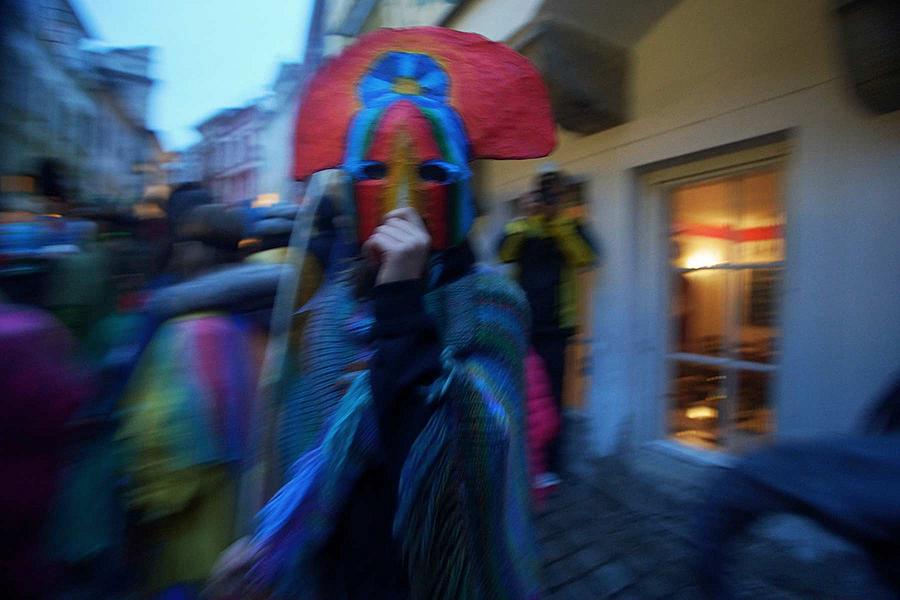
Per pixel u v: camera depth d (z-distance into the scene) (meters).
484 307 1.09
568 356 4.44
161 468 1.58
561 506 3.20
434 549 0.97
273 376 1.27
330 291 1.25
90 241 2.44
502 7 4.11
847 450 1.33
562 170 4.24
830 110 2.61
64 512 1.71
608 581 2.48
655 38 3.46
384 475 1.03
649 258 3.77
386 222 1.05
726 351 3.35
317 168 1.26
